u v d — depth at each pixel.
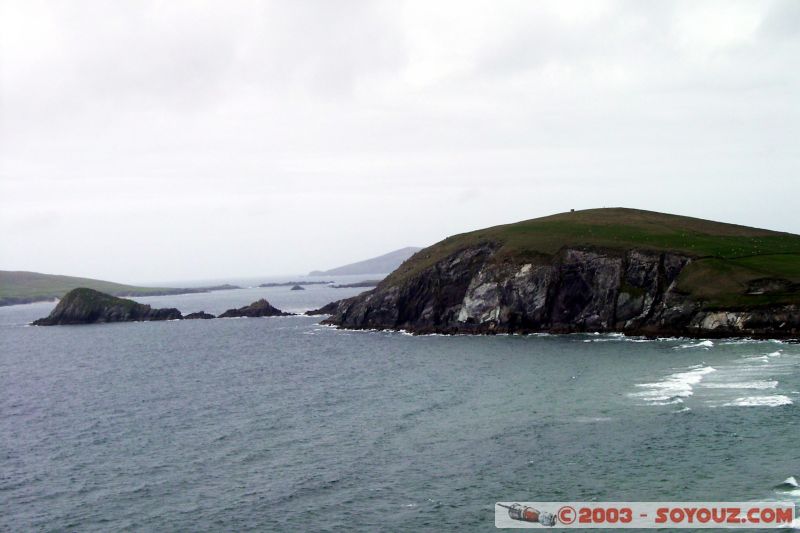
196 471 51.38
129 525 41.78
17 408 80.00
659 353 93.50
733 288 111.88
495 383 79.56
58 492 48.19
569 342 112.00
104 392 89.19
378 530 39.25
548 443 52.88
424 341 128.62
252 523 41.19
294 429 62.66
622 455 48.91
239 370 104.81
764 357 83.44
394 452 53.41
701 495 41.00
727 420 55.38
